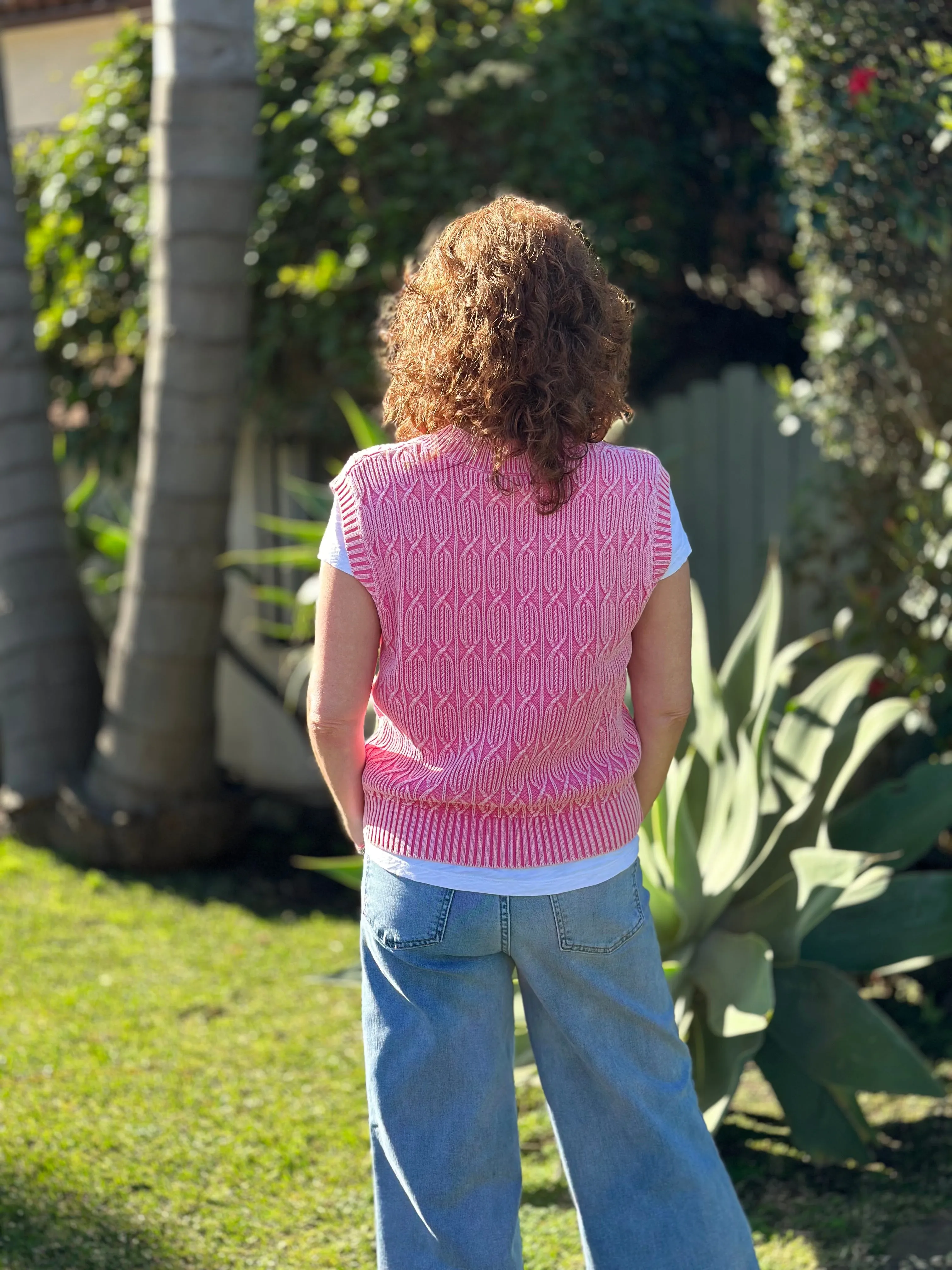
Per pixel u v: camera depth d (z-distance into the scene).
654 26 5.45
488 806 1.65
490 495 1.61
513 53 5.16
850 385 4.06
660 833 2.84
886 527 4.16
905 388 3.91
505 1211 1.77
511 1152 1.79
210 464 4.68
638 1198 1.79
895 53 3.45
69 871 4.92
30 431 5.10
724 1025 2.60
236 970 4.00
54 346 5.93
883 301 3.77
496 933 1.68
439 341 1.63
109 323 5.77
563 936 1.69
